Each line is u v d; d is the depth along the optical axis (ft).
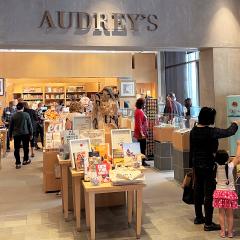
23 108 29.76
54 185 19.48
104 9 18.34
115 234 13.07
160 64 46.50
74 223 14.39
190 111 31.96
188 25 19.52
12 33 17.34
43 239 12.74
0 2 17.28
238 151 12.67
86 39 18.11
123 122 28.40
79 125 16.84
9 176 23.84
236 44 20.30
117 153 13.64
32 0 17.54
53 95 47.91
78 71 42.83
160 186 20.25
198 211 13.85
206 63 20.63
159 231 13.21
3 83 41.47
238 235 12.61
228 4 20.18
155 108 29.30
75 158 13.38
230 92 20.25
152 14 18.97
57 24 17.80
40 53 41.98
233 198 12.17
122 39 18.52
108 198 16.63
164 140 24.85
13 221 14.73
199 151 13.23
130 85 42.57
